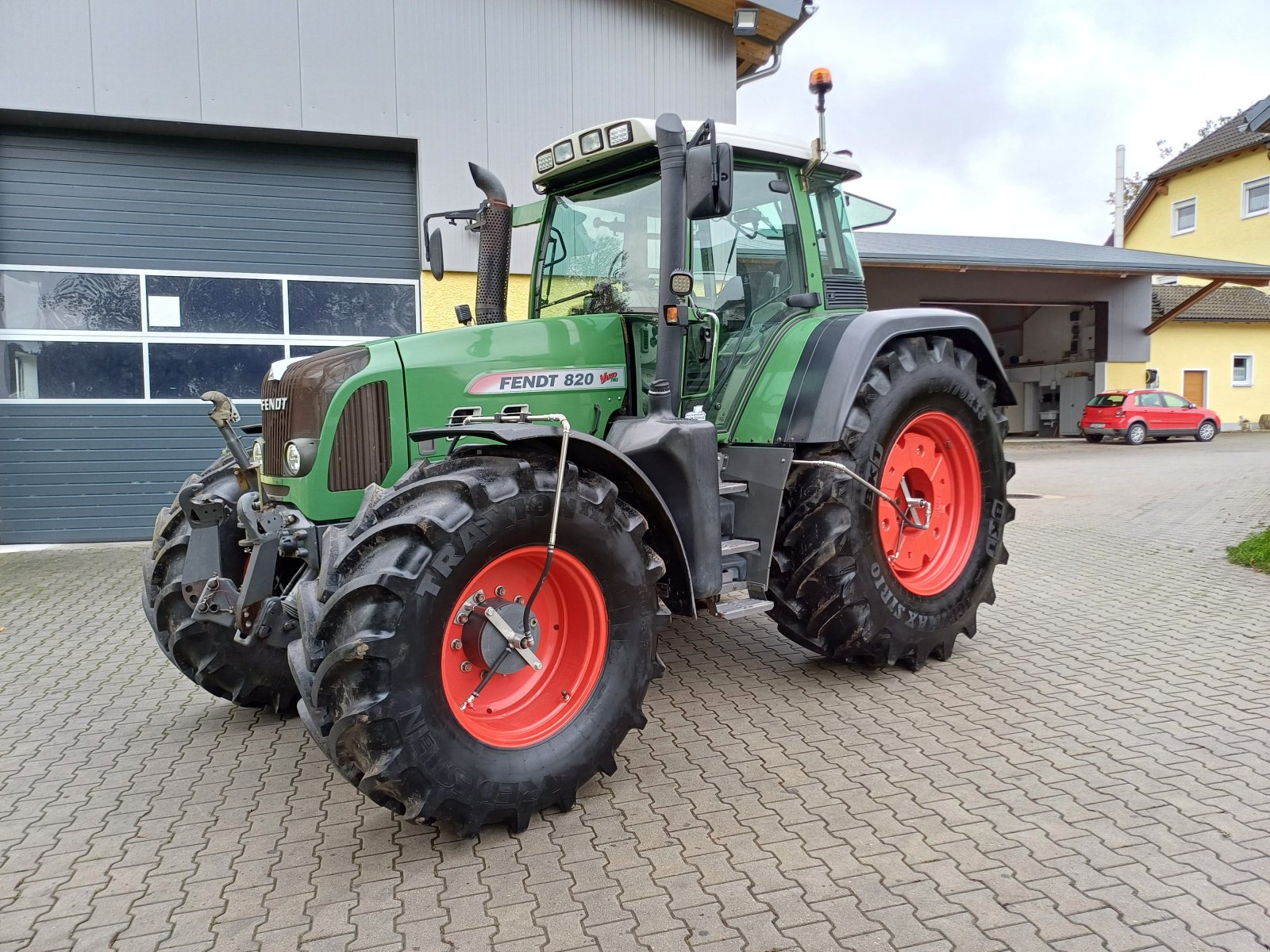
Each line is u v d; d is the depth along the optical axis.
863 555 3.82
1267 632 4.74
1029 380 25.55
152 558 3.89
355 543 2.60
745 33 7.25
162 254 8.31
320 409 3.23
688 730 3.60
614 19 8.98
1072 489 12.02
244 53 7.96
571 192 4.21
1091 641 4.69
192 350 8.43
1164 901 2.30
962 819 2.78
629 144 3.61
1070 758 3.20
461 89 8.55
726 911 2.33
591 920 2.31
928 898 2.35
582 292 4.18
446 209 8.59
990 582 4.46
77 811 3.07
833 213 4.59
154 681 4.54
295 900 2.46
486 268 4.38
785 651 4.67
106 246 8.19
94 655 5.00
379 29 8.28
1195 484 12.27
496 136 8.68
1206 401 25.58
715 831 2.76
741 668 4.39
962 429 4.32
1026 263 17.86
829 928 2.24
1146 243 33.09
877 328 3.90
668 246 3.31
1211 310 25.77
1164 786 2.96
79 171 8.09
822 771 3.17
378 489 2.85
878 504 3.92
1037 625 5.05
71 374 8.18
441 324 8.83
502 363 3.50
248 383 8.59
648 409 3.77
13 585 6.78
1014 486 12.66
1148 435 21.33
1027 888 2.38
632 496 3.24
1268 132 10.96
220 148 8.38
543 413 3.59
